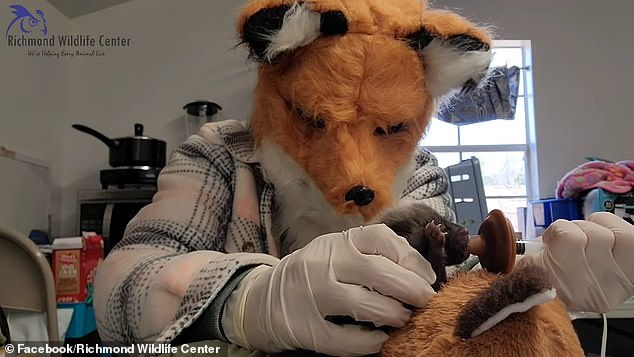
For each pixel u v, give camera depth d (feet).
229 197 1.97
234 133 2.06
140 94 6.88
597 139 6.91
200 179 1.95
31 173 5.78
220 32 7.00
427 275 1.09
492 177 7.25
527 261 1.07
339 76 1.59
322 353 1.15
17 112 5.56
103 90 6.84
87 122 6.77
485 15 7.00
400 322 1.05
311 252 1.22
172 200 1.88
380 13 1.69
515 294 0.81
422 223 1.21
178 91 6.91
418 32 1.71
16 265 2.74
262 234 1.89
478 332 0.84
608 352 3.74
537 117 6.93
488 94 7.00
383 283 1.07
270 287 1.23
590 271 1.21
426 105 1.82
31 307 2.73
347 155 1.57
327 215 1.71
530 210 6.19
